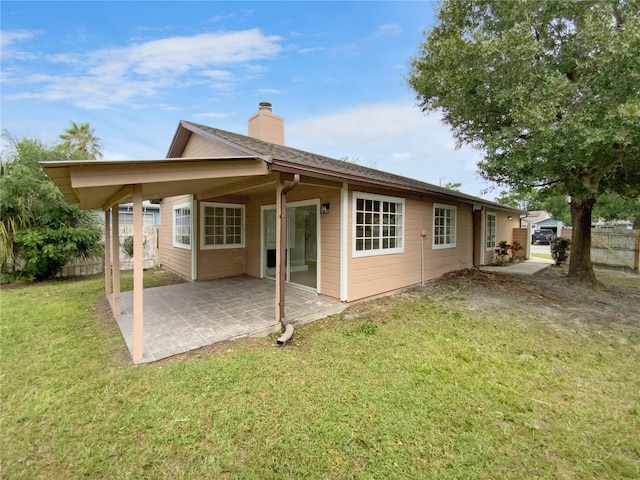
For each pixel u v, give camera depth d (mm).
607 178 6387
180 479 1943
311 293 6742
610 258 11398
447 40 6031
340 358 3602
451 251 9352
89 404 2680
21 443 2225
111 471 2000
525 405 2717
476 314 5352
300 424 2428
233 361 3461
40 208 8430
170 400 2736
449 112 7109
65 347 3912
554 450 2199
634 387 3041
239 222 9172
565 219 25406
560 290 7215
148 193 5293
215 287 7484
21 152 8406
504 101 5617
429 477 1961
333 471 2004
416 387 2977
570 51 5473
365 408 2633
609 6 5145
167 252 10609
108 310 5562
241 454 2141
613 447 2240
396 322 4926
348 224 5891
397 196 7016
